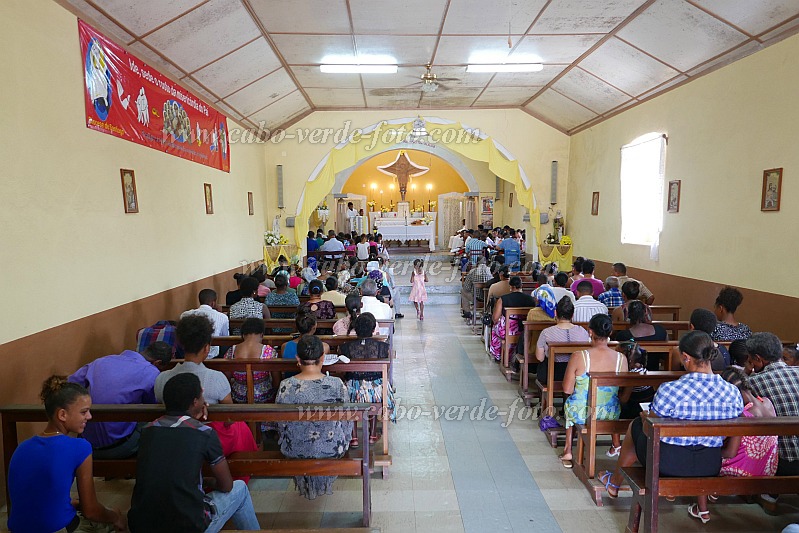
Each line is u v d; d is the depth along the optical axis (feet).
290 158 37.58
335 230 61.00
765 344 10.27
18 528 7.29
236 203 30.25
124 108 16.93
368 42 23.49
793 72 16.85
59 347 13.20
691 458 8.92
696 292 22.47
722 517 10.35
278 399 10.03
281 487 11.75
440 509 10.80
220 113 27.48
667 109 24.88
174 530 7.22
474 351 23.39
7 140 11.46
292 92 31.22
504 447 13.70
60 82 13.46
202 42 19.81
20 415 9.06
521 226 50.11
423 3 19.26
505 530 10.07
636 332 13.73
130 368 10.62
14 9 11.73
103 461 10.02
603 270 32.40
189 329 10.16
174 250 20.97
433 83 26.94
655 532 8.80
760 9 16.55
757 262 18.65
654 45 21.65
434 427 14.99
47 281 12.78
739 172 19.60
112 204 16.05
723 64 20.44
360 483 11.87
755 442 9.67
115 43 16.43
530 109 37.22
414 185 70.44
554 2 19.15
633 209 28.50
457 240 49.93
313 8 19.54
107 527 8.15
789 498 10.98
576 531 10.03
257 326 12.62
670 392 8.77
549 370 13.83
